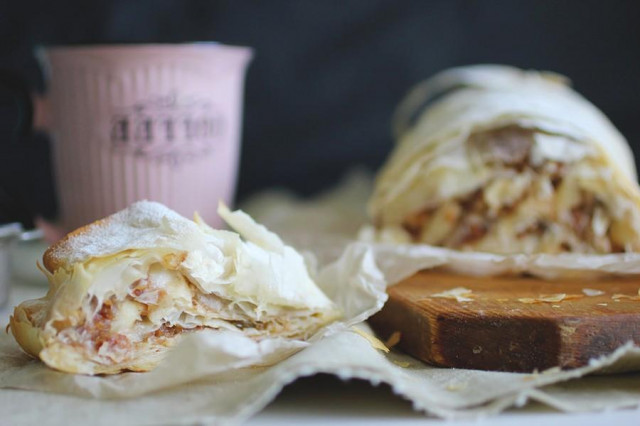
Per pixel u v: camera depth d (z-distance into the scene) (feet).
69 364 0.93
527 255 1.19
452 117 1.40
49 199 1.79
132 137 1.33
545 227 1.33
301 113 2.00
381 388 0.93
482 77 1.55
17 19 1.73
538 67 2.01
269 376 0.87
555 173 1.32
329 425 0.85
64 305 0.93
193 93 1.35
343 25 1.97
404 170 1.39
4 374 0.95
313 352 0.90
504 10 1.99
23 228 1.25
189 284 1.01
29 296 1.26
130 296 0.97
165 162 1.35
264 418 0.86
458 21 1.99
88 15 1.75
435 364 0.99
